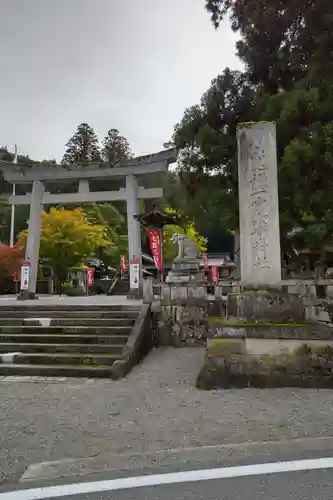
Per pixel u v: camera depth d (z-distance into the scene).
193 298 10.67
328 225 12.12
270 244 7.75
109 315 10.08
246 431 4.52
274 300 7.48
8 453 3.98
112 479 3.40
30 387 6.70
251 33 13.76
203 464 3.67
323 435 4.37
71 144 49.91
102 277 38.53
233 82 14.12
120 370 7.36
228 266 31.47
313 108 11.27
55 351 8.56
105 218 41.50
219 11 14.67
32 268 19.77
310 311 7.81
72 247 29.66
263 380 6.48
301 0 12.28
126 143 51.41
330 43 11.80
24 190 41.56
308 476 3.39
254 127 7.99
